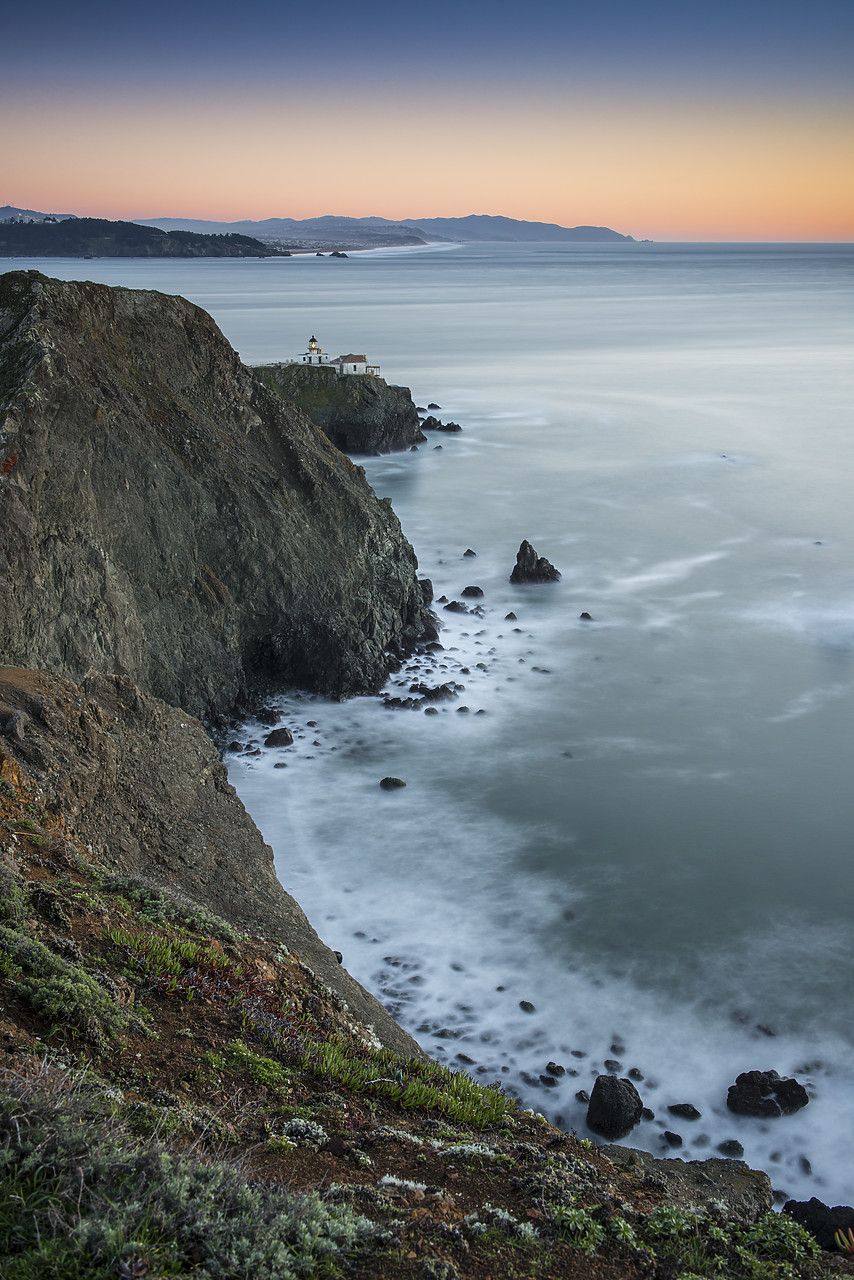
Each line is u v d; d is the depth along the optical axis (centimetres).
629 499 8750
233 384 5331
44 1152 896
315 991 1758
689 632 5762
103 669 3831
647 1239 1125
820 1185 2197
